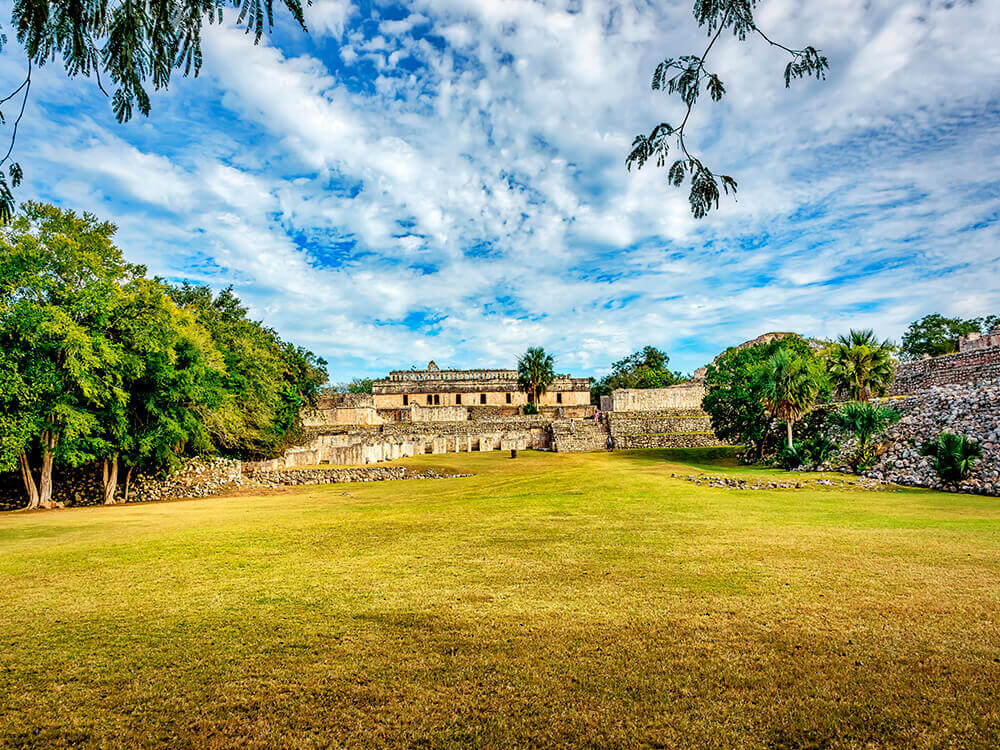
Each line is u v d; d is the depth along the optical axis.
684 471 25.30
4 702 3.96
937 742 3.24
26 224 18.83
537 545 9.02
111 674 4.37
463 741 3.37
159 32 3.98
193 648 4.85
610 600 5.89
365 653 4.66
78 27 3.93
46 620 5.65
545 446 50.53
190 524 13.45
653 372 76.62
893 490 16.59
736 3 4.02
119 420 20.67
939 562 7.27
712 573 6.87
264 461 32.75
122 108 4.33
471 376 67.00
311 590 6.60
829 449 24.50
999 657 4.31
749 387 31.58
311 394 43.25
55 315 17.42
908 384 39.81
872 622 5.07
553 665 4.35
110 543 10.48
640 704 3.74
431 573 7.30
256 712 3.76
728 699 3.78
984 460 17.08
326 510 16.50
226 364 27.98
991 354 34.19
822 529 9.95
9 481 23.27
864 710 3.60
